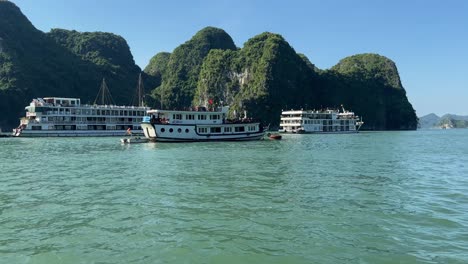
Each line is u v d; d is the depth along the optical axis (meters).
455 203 19.09
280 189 22.77
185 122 69.31
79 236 14.05
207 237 13.76
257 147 59.06
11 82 155.12
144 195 21.08
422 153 49.69
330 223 15.48
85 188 23.23
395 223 15.45
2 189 22.98
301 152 49.78
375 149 56.88
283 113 149.50
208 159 40.12
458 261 11.52
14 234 14.34
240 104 199.25
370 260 11.62
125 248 12.77
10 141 76.69
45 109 94.06
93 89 199.38
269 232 14.32
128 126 104.88
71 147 59.00
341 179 26.62
